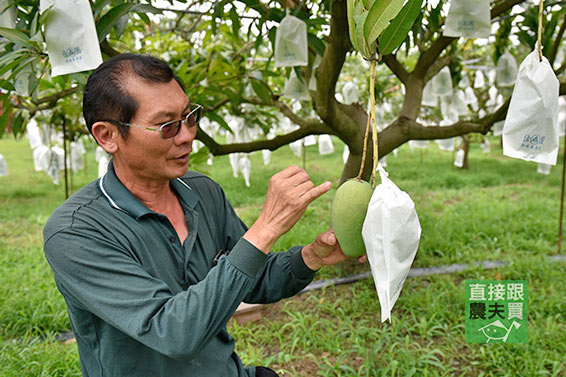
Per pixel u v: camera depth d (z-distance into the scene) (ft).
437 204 20.61
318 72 7.86
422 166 32.07
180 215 4.53
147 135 3.64
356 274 13.47
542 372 8.52
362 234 3.05
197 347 3.28
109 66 3.66
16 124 9.23
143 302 3.36
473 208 19.72
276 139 11.25
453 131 10.61
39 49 4.47
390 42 2.68
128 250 3.79
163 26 14.06
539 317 10.45
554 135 2.96
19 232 18.38
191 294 3.33
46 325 11.04
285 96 8.86
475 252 14.98
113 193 3.97
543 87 2.90
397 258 2.85
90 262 3.53
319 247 4.50
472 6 4.92
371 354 9.16
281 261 4.84
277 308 12.03
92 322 3.89
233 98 10.41
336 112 9.65
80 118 16.87
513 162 33.71
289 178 3.44
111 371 3.94
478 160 35.22
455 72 12.63
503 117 9.66
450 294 11.87
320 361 9.62
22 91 4.84
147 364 3.94
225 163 35.91
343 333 10.23
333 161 35.35
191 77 9.82
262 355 9.91
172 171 3.89
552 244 15.64
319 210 20.95
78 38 3.72
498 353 9.19
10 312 11.17
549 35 7.89
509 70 10.06
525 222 17.33
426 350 9.32
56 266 3.59
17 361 9.13
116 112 3.62
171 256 4.11
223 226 4.99
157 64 3.71
